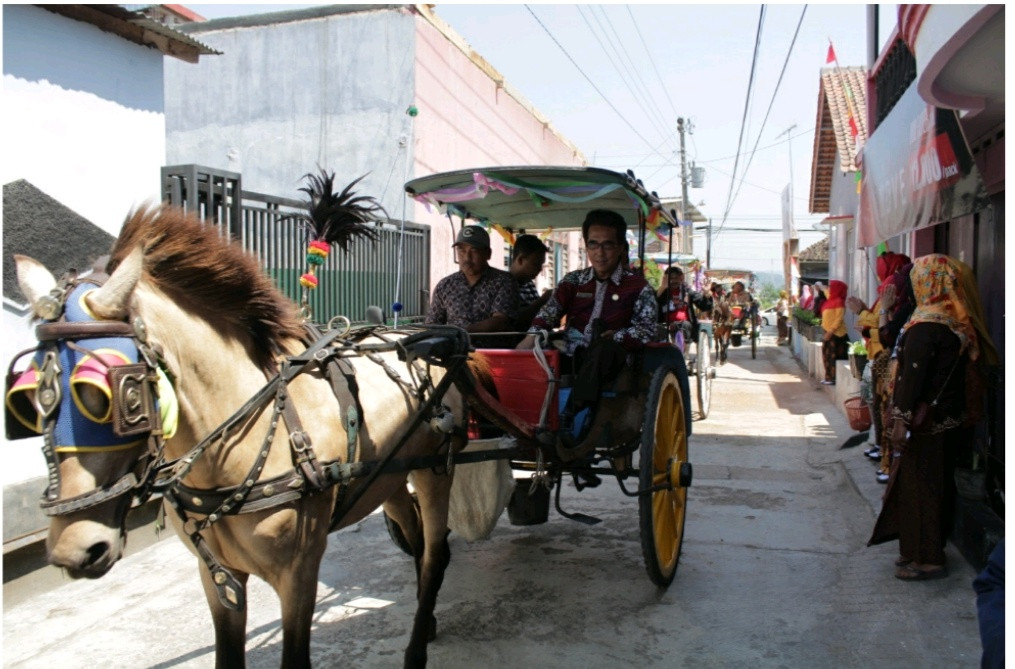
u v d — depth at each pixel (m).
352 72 9.65
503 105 12.82
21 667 3.51
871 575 4.39
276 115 10.03
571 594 4.24
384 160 9.58
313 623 3.94
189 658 3.58
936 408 4.14
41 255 4.54
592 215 4.45
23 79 4.41
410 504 3.93
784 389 12.20
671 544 4.31
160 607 4.15
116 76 5.04
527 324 5.05
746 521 5.45
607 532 5.28
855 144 11.49
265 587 4.39
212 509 2.45
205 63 10.27
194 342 2.38
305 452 2.55
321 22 9.73
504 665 3.48
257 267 2.67
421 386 3.22
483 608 4.08
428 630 3.47
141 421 2.01
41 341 2.03
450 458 3.38
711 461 7.29
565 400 4.18
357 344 3.08
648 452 3.94
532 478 4.23
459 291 4.91
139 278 2.14
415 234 9.04
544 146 15.32
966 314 4.15
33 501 4.25
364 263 7.97
